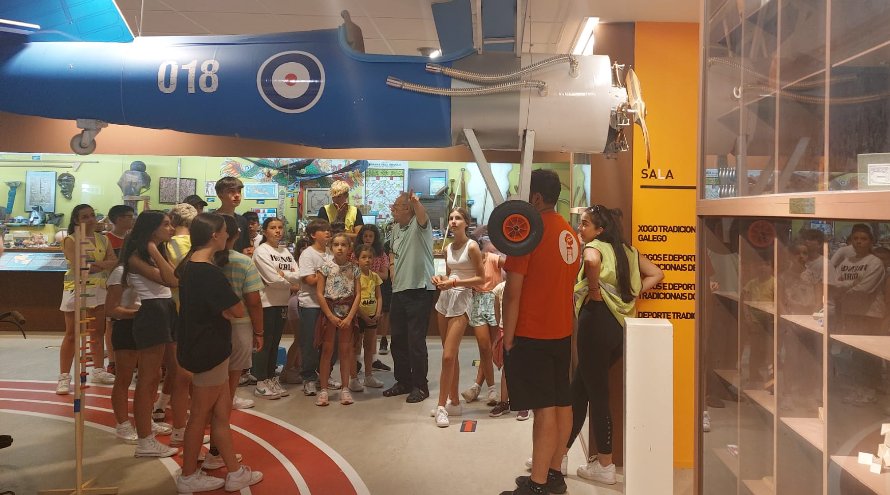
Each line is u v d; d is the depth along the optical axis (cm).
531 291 289
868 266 177
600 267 336
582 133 286
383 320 696
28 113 300
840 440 185
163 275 357
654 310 380
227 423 326
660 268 381
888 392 174
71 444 391
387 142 294
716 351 253
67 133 661
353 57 287
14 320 348
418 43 661
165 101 287
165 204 756
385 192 771
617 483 348
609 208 380
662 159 379
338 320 482
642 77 379
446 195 766
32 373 574
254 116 287
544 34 509
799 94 192
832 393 186
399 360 517
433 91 279
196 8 553
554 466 319
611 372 374
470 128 284
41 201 764
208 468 348
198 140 668
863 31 163
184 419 389
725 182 247
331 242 514
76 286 315
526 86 277
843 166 169
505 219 263
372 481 342
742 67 236
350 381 529
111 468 353
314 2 534
